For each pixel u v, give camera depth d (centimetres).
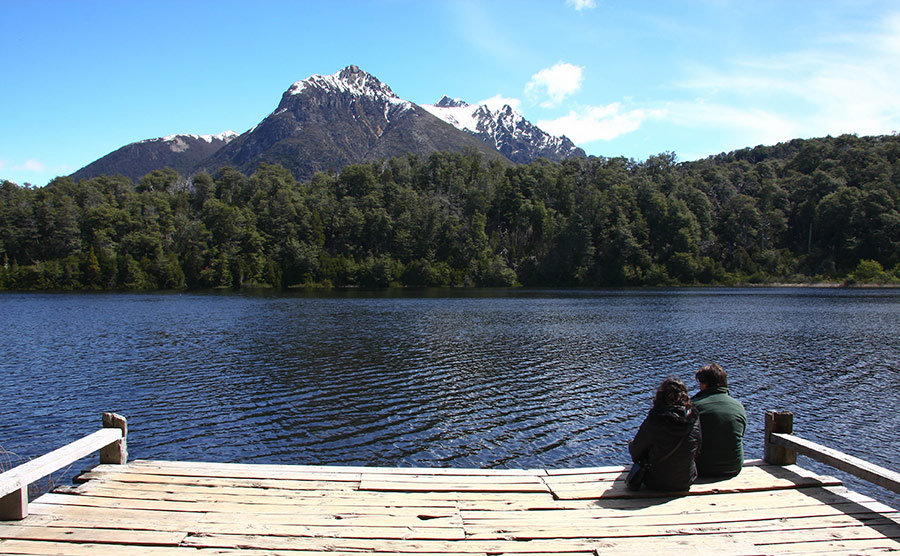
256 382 2344
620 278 11969
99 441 763
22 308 6322
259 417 1839
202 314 5503
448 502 705
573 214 12569
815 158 15688
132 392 2170
